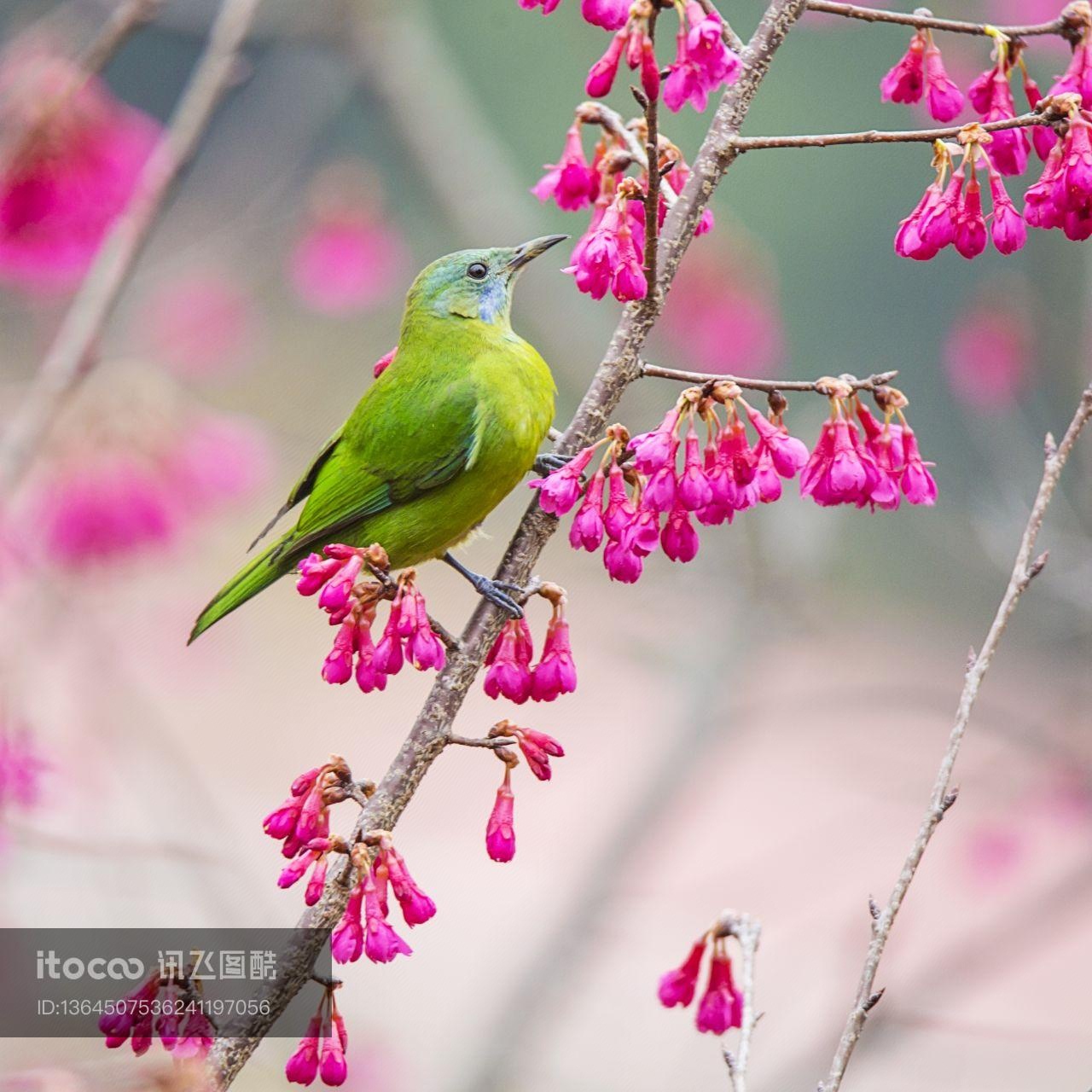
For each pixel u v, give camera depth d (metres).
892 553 22.83
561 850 19.58
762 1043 13.20
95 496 10.83
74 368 8.69
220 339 14.45
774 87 25.06
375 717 20.98
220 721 20.05
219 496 11.21
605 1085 12.57
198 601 14.41
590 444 5.18
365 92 15.63
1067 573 11.39
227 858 9.64
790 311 26.14
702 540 13.74
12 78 9.49
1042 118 5.00
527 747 4.92
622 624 14.69
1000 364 14.05
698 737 13.28
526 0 5.05
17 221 9.50
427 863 19.28
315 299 13.82
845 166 26.06
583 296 14.82
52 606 10.23
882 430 5.08
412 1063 12.66
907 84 5.45
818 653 18.05
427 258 17.73
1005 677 16.64
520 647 5.07
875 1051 11.67
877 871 16.44
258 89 14.02
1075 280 12.17
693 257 14.22
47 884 10.03
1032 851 13.17
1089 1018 14.53
